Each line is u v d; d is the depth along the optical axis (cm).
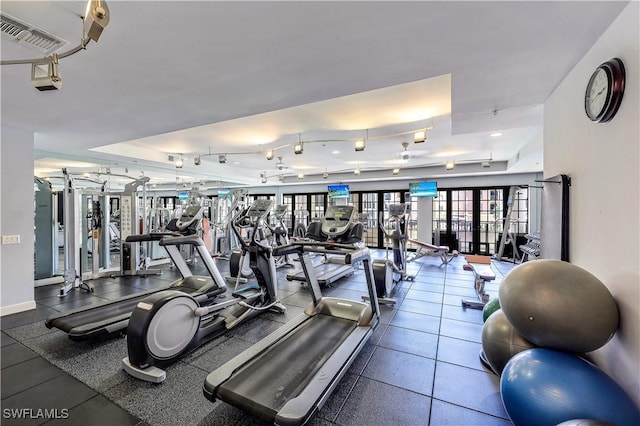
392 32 180
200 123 374
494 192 888
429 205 940
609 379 161
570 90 229
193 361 275
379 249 1054
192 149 657
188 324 282
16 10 158
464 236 929
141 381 243
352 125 471
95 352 289
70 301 450
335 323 312
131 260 609
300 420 171
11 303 396
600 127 187
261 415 181
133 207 614
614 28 168
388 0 151
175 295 272
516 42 190
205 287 411
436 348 299
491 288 525
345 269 596
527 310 180
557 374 161
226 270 671
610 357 182
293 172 1035
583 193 210
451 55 207
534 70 227
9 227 393
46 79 179
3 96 282
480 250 905
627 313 162
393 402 218
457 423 198
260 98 289
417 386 237
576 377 158
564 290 173
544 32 179
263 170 991
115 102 300
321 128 489
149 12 159
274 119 440
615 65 163
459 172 840
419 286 534
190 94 279
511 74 234
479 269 447
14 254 398
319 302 347
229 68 227
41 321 368
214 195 1348
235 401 192
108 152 567
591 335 166
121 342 310
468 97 279
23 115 340
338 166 905
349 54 206
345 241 372
